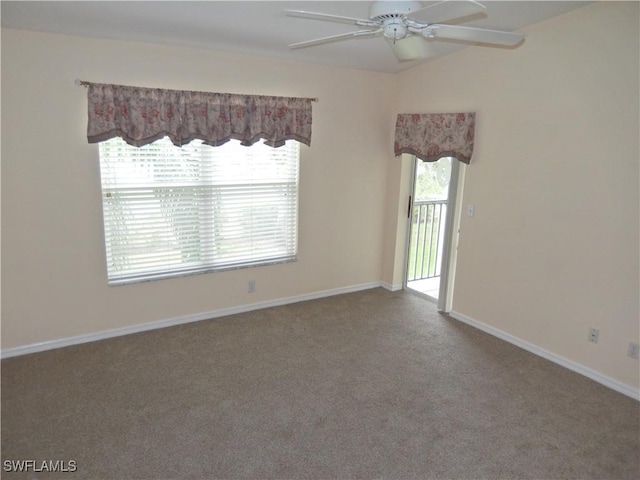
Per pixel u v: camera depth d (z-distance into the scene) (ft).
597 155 9.32
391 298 15.11
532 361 10.77
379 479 6.95
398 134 14.39
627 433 8.11
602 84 9.07
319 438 7.87
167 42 10.49
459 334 12.26
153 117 10.68
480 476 7.04
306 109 12.85
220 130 11.59
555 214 10.27
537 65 10.22
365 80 14.10
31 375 9.71
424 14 7.29
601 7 8.91
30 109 9.62
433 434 8.03
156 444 7.62
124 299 11.66
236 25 9.37
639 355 9.11
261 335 12.01
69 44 9.70
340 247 15.08
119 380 9.61
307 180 13.75
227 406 8.76
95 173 10.57
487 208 11.87
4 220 9.86
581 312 10.02
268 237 13.56
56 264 10.60
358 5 8.35
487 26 10.27
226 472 7.04
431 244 16.51
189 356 10.75
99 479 6.82
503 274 11.70
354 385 9.61
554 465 7.29
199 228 12.33
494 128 11.40
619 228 9.13
